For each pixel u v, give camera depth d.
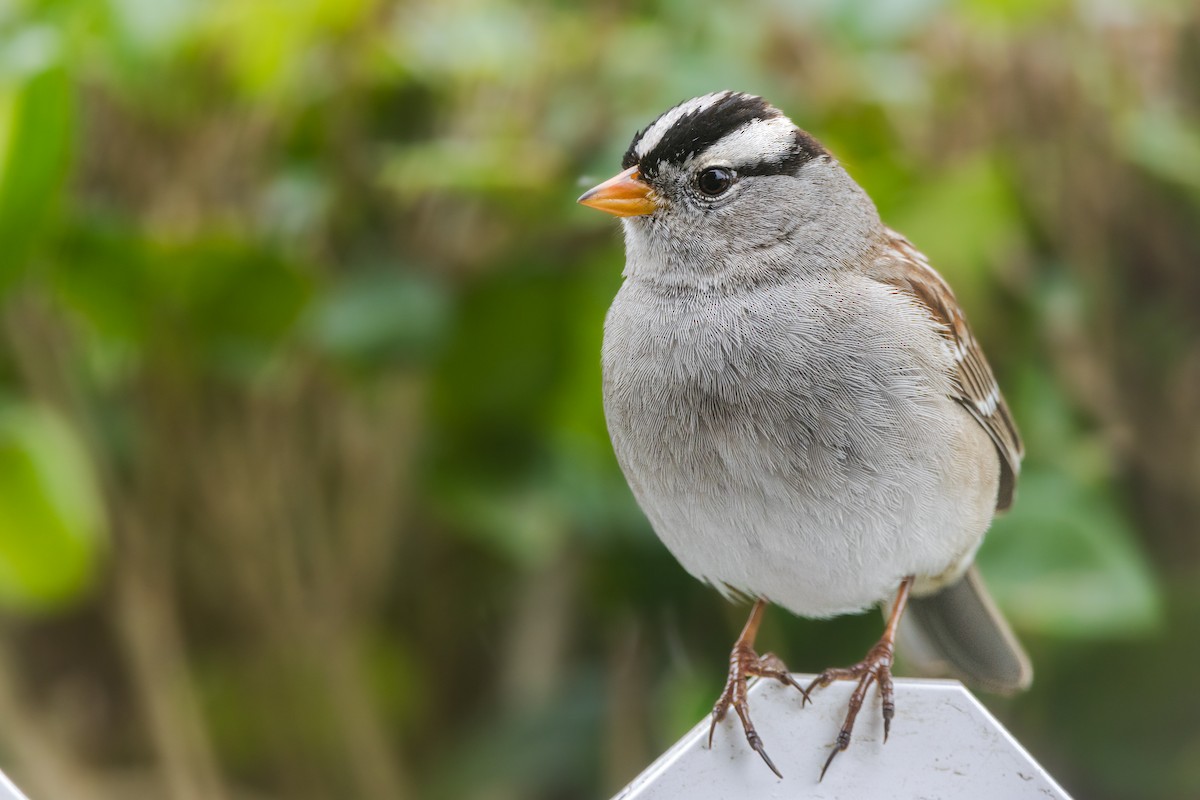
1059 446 2.25
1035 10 2.25
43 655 2.27
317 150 2.24
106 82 2.23
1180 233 2.27
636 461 2.18
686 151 2.19
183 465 2.25
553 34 2.24
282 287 2.23
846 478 2.17
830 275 2.18
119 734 2.28
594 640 2.29
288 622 2.26
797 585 2.18
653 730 2.28
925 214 2.24
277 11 2.22
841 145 2.24
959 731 2.12
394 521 2.26
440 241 2.25
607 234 2.25
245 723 2.27
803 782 2.13
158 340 2.24
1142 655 2.28
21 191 2.20
